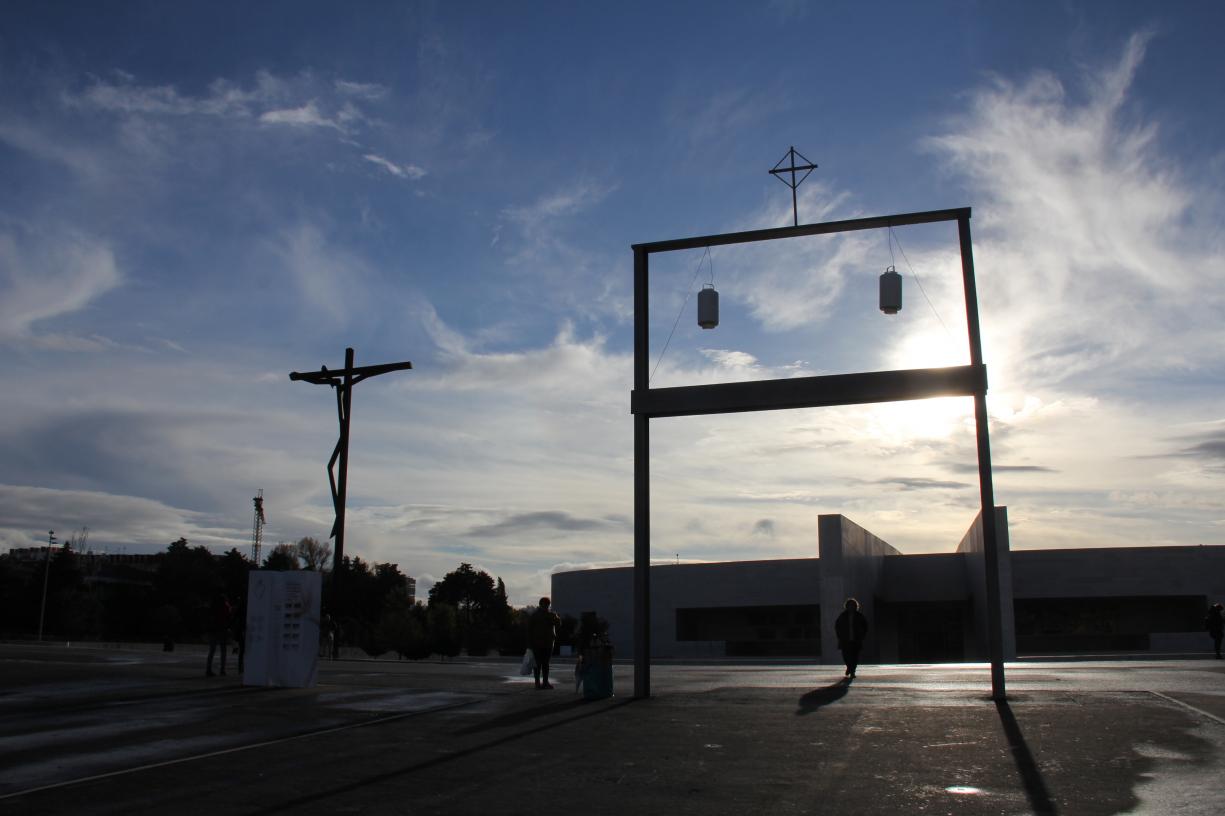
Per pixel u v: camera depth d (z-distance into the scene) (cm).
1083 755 1066
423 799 900
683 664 4356
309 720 1387
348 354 2827
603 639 1731
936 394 1725
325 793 927
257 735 1254
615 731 1291
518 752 1136
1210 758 1038
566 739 1229
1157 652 5188
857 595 5112
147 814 847
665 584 6575
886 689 1850
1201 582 5750
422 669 2608
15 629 8406
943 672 2550
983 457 1689
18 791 929
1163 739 1159
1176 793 879
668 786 945
